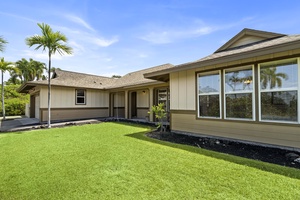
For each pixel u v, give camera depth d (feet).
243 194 7.07
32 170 9.89
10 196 7.29
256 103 15.01
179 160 11.17
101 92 44.29
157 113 23.63
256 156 12.19
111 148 14.25
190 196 7.02
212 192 7.28
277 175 8.72
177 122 21.62
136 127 26.50
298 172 9.05
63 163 10.93
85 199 6.97
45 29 26.04
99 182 8.35
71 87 37.47
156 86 31.89
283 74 13.53
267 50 12.59
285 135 13.42
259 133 14.83
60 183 8.32
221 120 17.40
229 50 21.97
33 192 7.58
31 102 45.32
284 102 13.51
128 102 39.27
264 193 7.11
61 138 18.61
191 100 20.07
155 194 7.22
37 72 102.58
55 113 35.70
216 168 9.76
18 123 33.19
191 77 20.07
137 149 13.87
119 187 7.86
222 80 17.35
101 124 30.48
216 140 16.93
